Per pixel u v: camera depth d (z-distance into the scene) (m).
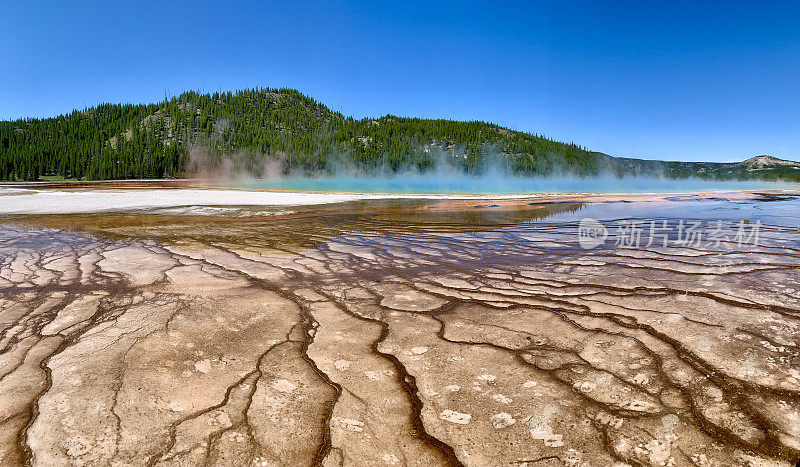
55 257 6.62
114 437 2.12
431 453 2.01
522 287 4.80
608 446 2.04
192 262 6.22
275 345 3.23
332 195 22.73
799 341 3.13
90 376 2.72
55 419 2.26
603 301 4.20
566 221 10.95
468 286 4.88
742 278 4.94
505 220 11.45
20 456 1.99
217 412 2.33
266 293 4.62
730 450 2.00
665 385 2.57
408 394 2.53
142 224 11.02
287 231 9.62
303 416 2.30
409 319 3.79
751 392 2.47
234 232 9.49
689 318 3.65
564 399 2.44
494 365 2.88
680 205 15.65
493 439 2.11
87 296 4.47
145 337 3.36
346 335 3.43
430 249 7.27
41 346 3.19
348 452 2.02
